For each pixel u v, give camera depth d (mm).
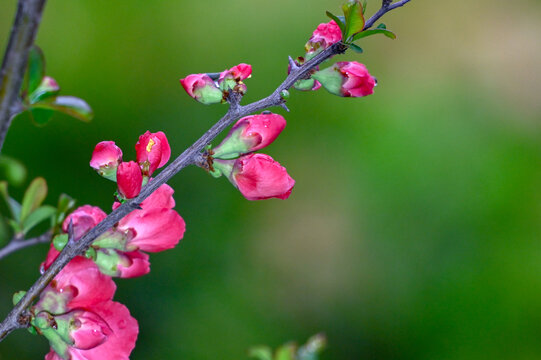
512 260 1938
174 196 1802
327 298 1915
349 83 730
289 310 1869
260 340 1745
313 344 898
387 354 1841
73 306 715
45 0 680
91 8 2131
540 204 2045
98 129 1839
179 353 1644
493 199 2055
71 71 2008
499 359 1810
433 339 1844
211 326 1703
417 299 1918
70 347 713
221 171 725
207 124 1930
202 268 1783
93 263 719
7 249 788
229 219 1880
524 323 1847
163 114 1965
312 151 2146
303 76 726
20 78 682
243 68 725
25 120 1665
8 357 1374
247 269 1855
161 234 722
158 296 1675
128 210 709
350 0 715
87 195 1681
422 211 2051
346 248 2004
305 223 2041
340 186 2104
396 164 2117
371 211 2061
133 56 2082
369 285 1949
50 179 1648
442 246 1994
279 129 724
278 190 725
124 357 718
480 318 1860
